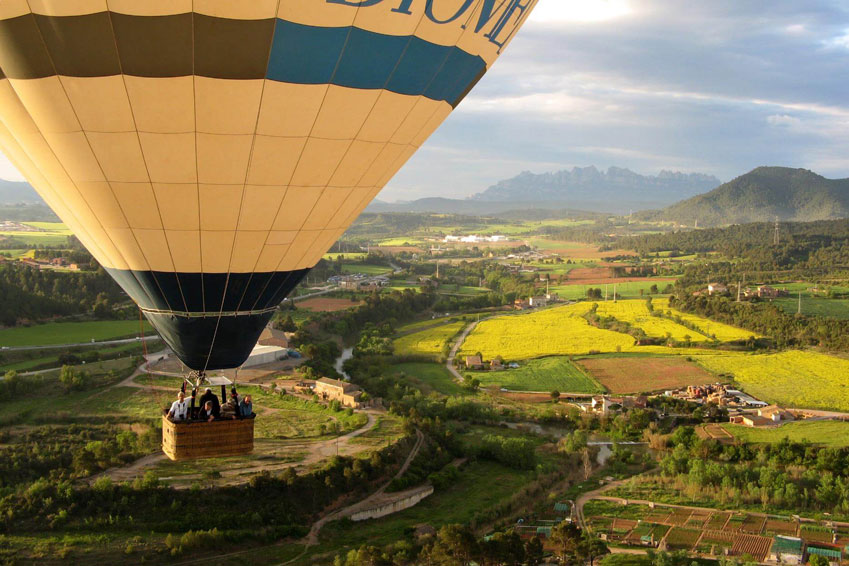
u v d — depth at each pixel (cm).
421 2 1353
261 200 1519
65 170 1464
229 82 1317
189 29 1241
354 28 1325
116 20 1221
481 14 1467
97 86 1303
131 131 1367
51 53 1263
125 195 1473
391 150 1605
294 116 1404
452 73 1543
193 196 1477
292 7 1255
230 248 1584
